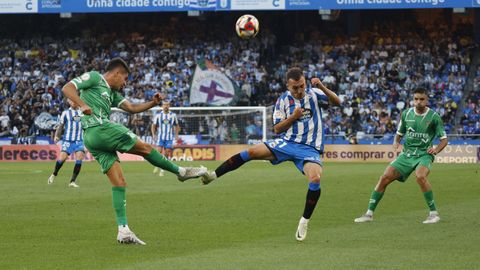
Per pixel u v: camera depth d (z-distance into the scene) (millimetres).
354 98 114312
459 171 77062
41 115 111125
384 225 34750
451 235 31406
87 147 29359
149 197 48562
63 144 59375
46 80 119688
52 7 114312
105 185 58844
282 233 32094
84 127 29188
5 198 47688
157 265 24688
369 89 115750
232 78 119562
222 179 65562
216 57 123062
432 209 36094
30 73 121500
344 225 34750
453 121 110000
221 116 107625
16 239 30328
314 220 36656
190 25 128625
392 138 102500
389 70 117812
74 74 122125
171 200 46531
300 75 29453
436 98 112750
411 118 36625
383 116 107938
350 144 103312
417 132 36500
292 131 30016
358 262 25078
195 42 126188
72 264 24969
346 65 120438
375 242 29500
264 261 25312
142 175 72125
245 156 30250
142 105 30531
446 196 49656
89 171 78500
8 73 122250
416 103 36406
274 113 30344
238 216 38219
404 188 54781
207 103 116188
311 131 29938
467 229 33344
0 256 26438
